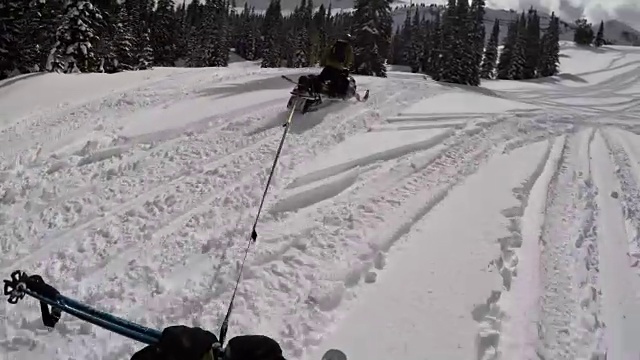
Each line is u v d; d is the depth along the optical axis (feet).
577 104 93.30
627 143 35.63
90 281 16.11
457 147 29.63
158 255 17.60
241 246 18.04
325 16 331.98
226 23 288.51
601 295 16.42
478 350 13.48
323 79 35.94
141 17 186.19
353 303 15.43
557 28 240.94
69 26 86.07
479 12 183.62
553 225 21.01
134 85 44.83
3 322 13.92
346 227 19.62
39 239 18.76
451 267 17.22
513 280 16.83
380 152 27.48
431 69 224.12
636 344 14.15
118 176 24.34
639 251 19.35
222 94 40.47
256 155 26.40
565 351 13.70
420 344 13.69
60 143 29.17
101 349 13.15
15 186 23.21
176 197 21.79
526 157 29.09
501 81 180.34
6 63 91.25
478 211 21.48
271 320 14.42
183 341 7.54
